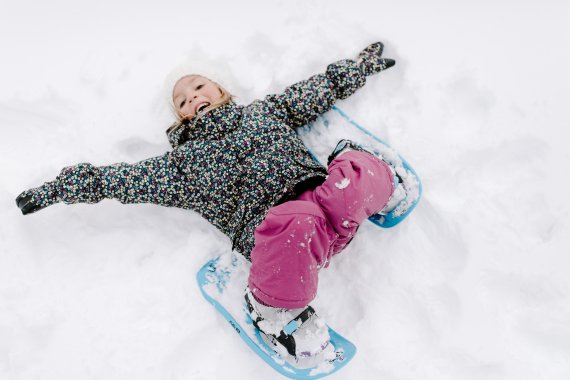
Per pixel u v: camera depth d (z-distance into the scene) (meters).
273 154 1.59
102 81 1.93
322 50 1.92
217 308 1.61
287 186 1.49
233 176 1.59
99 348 1.57
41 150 1.85
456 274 1.63
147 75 1.94
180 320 1.61
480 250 1.63
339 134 1.84
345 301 1.67
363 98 1.87
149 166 1.63
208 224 1.78
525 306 1.58
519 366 1.50
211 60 1.94
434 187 1.72
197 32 1.98
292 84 1.91
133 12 2.02
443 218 1.69
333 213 1.40
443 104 1.82
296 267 1.32
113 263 1.72
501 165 1.74
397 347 1.57
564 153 1.73
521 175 1.72
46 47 1.98
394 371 1.54
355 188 1.38
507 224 1.66
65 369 1.55
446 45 1.89
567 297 1.57
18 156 1.85
